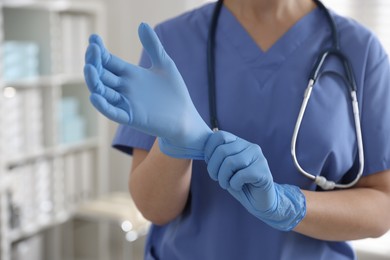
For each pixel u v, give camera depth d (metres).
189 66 1.12
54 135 2.99
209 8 1.18
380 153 1.05
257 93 1.08
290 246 1.04
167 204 1.02
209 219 1.07
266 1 1.12
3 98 2.66
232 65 1.11
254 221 1.05
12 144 2.77
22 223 2.84
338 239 1.00
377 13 2.85
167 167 0.96
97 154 3.39
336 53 1.09
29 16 2.95
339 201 0.98
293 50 1.11
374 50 1.10
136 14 3.40
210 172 0.79
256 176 0.77
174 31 1.16
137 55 3.43
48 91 2.98
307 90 1.04
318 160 1.03
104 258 3.36
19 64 2.77
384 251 2.89
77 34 3.17
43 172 2.98
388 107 1.08
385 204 1.03
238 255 1.07
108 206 2.94
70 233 3.26
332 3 2.93
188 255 1.09
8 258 2.69
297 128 1.02
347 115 1.06
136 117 0.71
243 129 1.07
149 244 1.17
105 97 0.68
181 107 0.76
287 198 0.88
